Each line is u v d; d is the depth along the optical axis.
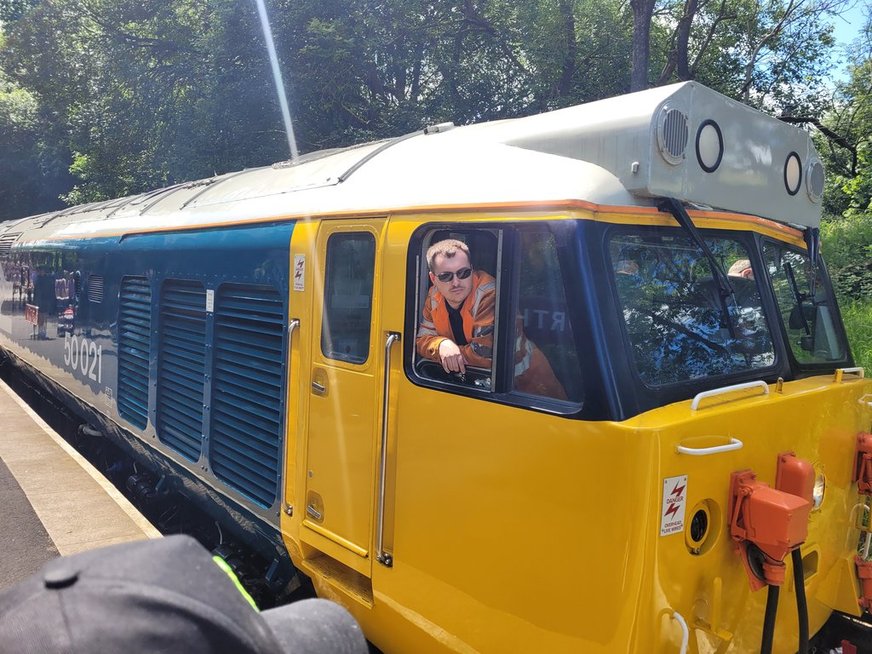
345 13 12.64
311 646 1.26
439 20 13.92
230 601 1.06
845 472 3.36
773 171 3.20
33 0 18.00
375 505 3.07
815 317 3.67
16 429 7.18
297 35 12.52
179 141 14.42
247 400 4.08
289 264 3.68
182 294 4.88
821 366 3.56
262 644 1.05
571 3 13.17
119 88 15.66
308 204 3.70
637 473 2.20
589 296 2.39
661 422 2.27
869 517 3.51
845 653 3.44
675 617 2.30
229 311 4.28
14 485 5.46
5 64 17.64
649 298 2.64
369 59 13.09
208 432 4.47
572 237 2.44
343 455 3.26
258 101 13.02
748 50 15.41
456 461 2.72
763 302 3.23
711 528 2.48
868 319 9.00
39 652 0.93
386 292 3.03
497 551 2.56
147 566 1.05
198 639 0.98
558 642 2.37
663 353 2.64
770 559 2.50
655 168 2.59
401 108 13.57
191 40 14.16
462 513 2.69
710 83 14.79
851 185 13.28
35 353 9.09
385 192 3.22
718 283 2.91
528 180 2.67
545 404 2.46
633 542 2.21
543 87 13.70
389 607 3.01
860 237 11.70
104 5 14.77
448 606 2.75
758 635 2.80
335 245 3.40
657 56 15.19
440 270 2.82
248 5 12.27
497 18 14.12
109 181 17.77
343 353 3.30
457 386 2.74
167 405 5.09
